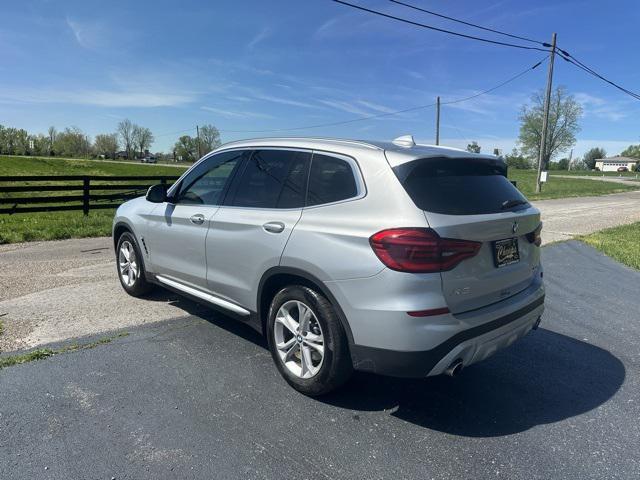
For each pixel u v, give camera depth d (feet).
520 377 13.08
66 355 13.25
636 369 13.76
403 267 9.54
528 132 293.64
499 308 10.82
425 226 9.62
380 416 10.82
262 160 13.24
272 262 11.75
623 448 9.86
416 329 9.55
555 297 21.16
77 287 19.89
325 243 10.61
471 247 10.09
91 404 10.85
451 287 9.82
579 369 13.69
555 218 53.47
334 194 11.10
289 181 12.19
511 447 9.80
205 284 14.37
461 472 8.96
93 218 40.86
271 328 12.13
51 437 9.61
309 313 11.21
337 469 8.94
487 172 12.12
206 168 15.10
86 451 9.21
